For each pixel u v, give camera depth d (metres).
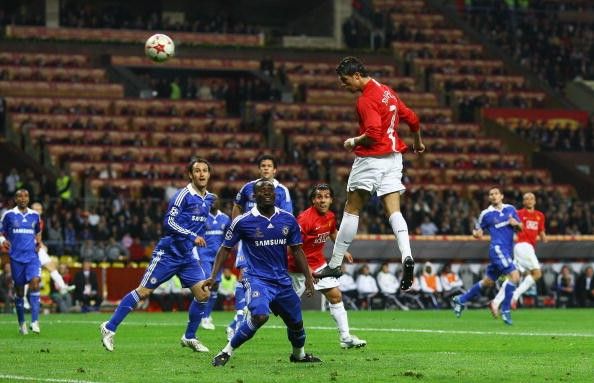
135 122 102.06
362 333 41.00
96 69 112.50
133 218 78.62
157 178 91.62
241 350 32.34
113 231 77.00
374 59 123.50
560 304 73.75
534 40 128.62
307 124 106.12
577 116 114.56
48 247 74.62
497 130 110.12
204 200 31.69
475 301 73.69
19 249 42.06
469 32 128.75
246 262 26.53
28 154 96.12
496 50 125.44
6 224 42.00
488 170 101.44
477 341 36.31
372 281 70.88
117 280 71.25
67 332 42.91
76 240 76.31
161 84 113.06
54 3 120.31
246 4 133.75
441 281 73.00
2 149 92.88
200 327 45.31
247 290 26.42
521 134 109.25
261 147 100.88
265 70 118.31
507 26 131.50
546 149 107.31
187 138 100.44
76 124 99.12
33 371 25.83
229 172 93.81
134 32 121.38
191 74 119.88
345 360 28.39
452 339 37.38
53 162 93.00
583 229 89.19
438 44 126.06
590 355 30.19
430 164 102.06
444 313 62.72
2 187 84.12
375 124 26.86
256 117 108.12
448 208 87.69
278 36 132.25
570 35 132.00
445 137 106.88
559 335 39.34
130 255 74.81
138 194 88.69
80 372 25.48
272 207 26.41
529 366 26.67
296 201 85.88
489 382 23.22
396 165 27.41
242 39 126.00
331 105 111.12
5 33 117.25
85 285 67.31
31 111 99.81
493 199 50.00
